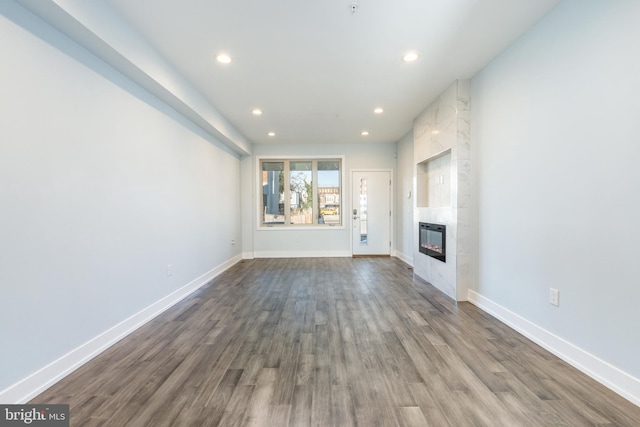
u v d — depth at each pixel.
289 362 1.99
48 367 1.71
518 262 2.46
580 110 1.85
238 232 6.00
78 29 1.81
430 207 4.09
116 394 1.63
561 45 2.00
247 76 3.10
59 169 1.82
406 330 2.51
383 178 6.47
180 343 2.28
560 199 2.02
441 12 2.11
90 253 2.06
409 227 5.56
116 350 2.17
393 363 1.96
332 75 3.10
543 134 2.17
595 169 1.76
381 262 5.78
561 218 2.01
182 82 3.08
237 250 5.91
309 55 2.70
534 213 2.27
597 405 1.52
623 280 1.60
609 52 1.66
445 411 1.48
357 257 6.38
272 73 3.04
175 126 3.32
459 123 3.22
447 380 1.76
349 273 4.79
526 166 2.36
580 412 1.47
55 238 1.79
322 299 3.40
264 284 4.10
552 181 2.09
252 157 6.35
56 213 1.79
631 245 1.56
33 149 1.65
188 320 2.77
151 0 1.95
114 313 2.30
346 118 4.59
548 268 2.13
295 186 6.57
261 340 2.33
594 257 1.77
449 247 3.46
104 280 2.20
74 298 1.92
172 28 2.27
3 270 1.49
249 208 6.30
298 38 2.42
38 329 1.66
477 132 3.08
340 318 2.80
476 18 2.17
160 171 3.00
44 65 1.72
